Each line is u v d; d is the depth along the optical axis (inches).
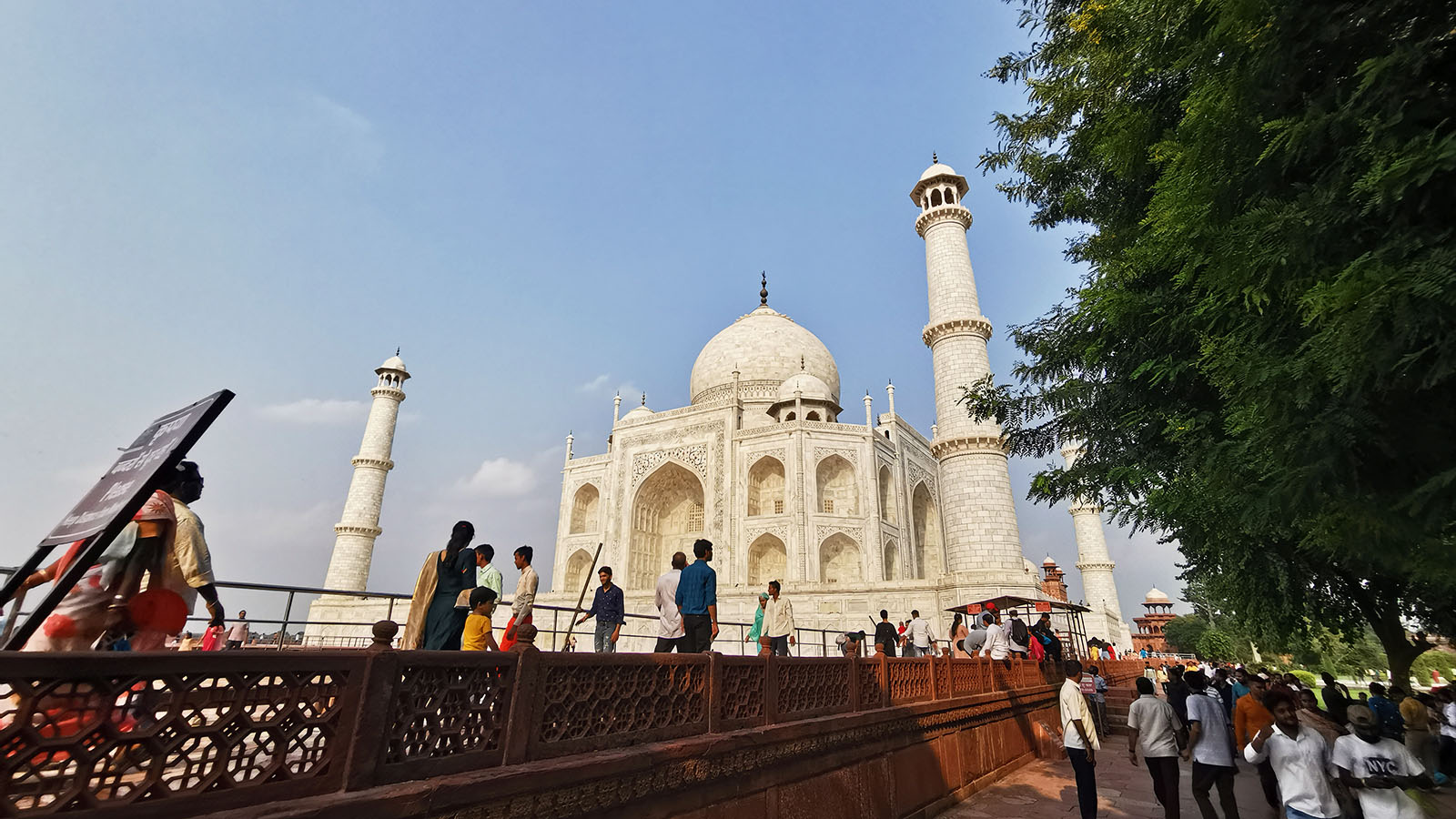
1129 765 677.3
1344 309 198.4
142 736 119.0
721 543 2023.9
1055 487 587.5
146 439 174.4
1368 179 195.8
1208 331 302.8
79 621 192.4
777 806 293.0
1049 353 584.7
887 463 2206.0
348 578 2281.0
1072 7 498.3
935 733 474.0
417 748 166.2
